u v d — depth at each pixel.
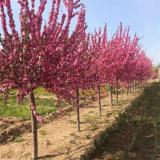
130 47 29.55
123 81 28.56
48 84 10.63
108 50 21.80
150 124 19.64
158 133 17.55
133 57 31.06
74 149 13.86
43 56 10.29
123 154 13.84
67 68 10.83
